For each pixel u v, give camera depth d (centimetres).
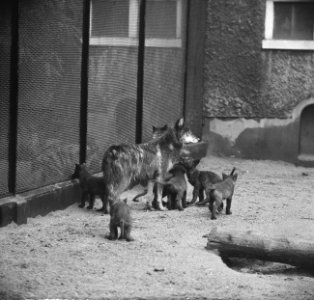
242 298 777
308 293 805
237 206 1235
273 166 1702
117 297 763
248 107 1758
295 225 949
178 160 1259
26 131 1058
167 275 839
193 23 1673
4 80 1000
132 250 931
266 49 1741
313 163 1720
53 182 1139
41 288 780
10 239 956
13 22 1011
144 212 1171
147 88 1438
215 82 1762
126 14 1323
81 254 905
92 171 1242
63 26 1125
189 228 1066
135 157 1177
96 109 1241
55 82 1116
